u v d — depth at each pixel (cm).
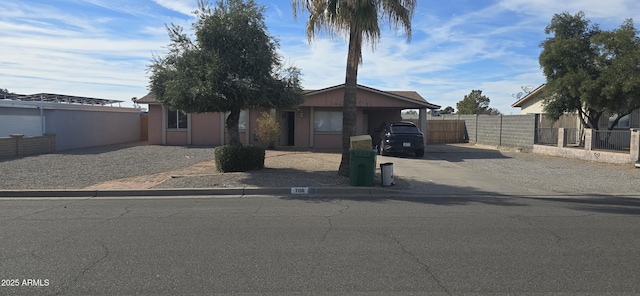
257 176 1208
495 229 685
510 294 420
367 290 429
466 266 502
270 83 1270
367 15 1105
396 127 1992
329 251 559
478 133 2897
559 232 667
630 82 1694
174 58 1230
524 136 2306
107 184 1114
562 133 2014
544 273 479
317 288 434
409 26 1205
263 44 1259
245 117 2381
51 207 870
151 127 2450
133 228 680
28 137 1914
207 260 519
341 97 2220
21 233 645
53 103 2208
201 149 2147
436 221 742
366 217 773
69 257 528
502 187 1148
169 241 603
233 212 816
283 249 567
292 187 1065
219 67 1177
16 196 1015
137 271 479
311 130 2327
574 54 1991
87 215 785
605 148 1803
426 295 418
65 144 2264
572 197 1023
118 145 2566
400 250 565
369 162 1085
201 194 1038
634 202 959
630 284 446
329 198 991
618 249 574
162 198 986
